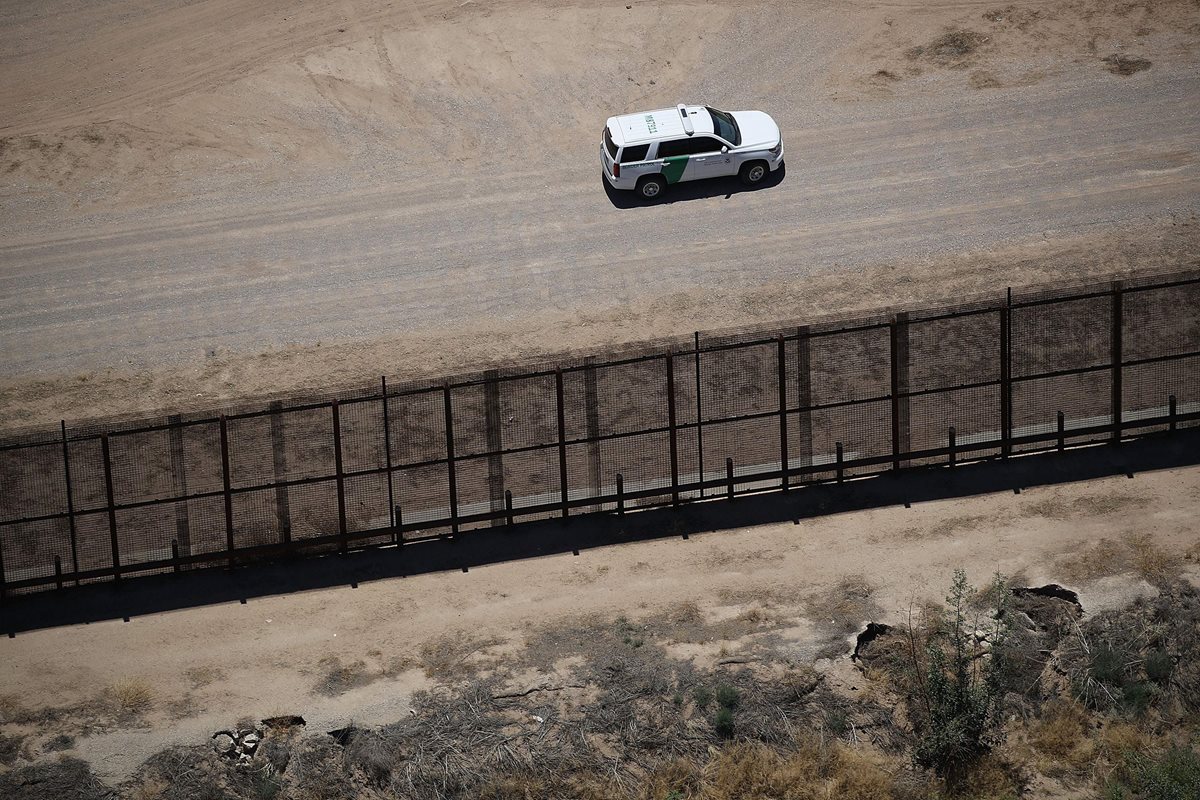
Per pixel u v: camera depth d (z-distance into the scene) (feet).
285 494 207.10
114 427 211.41
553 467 211.00
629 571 203.10
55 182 286.46
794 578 199.93
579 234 268.62
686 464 213.25
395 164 287.28
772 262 260.01
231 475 207.41
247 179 285.84
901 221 267.18
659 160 270.05
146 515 205.36
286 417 207.62
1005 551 201.87
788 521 209.67
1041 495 211.00
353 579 204.23
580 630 193.88
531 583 202.08
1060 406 216.74
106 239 273.75
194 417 212.64
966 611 192.13
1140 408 218.18
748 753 176.55
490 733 179.63
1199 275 216.54
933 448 216.54
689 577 201.46
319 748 179.52
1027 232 262.88
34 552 202.59
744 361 211.61
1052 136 283.79
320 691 186.80
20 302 261.24
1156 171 274.16
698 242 265.54
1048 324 214.28
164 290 262.88
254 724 182.80
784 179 277.85
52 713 185.06
